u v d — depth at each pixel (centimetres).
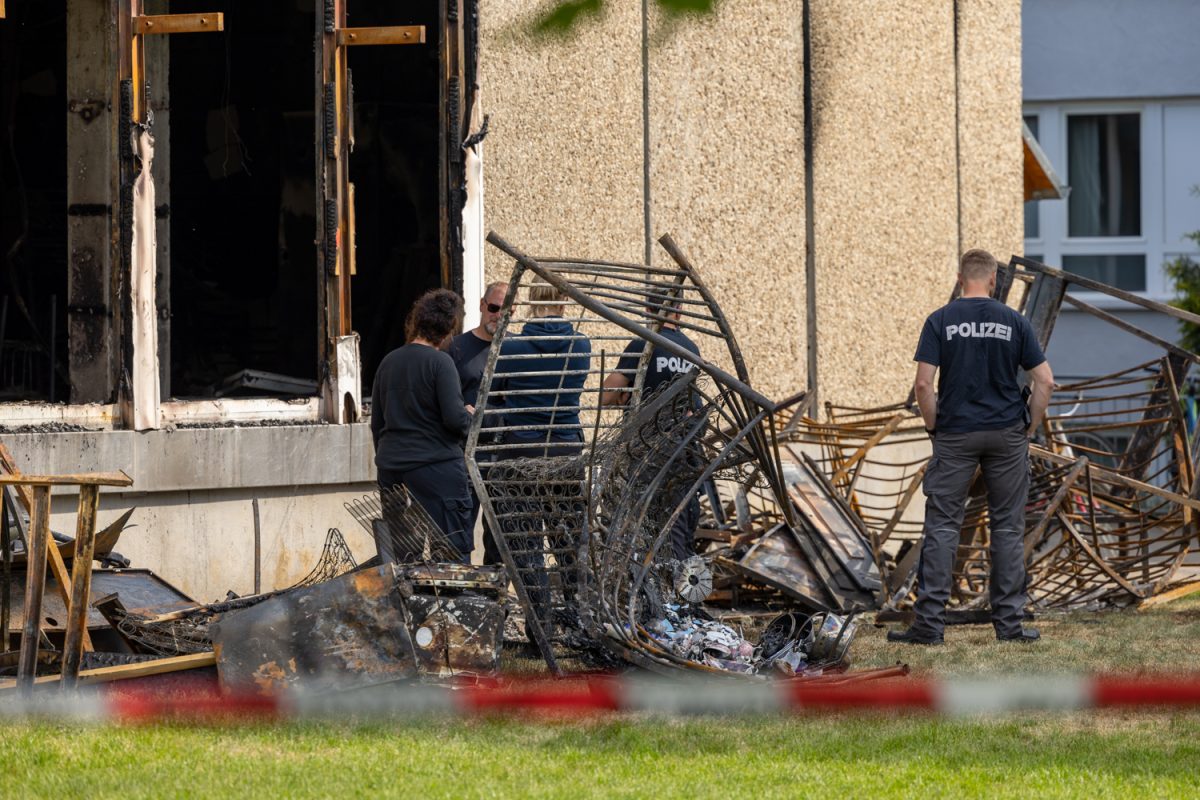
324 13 3422
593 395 3959
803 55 4588
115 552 3091
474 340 3117
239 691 2269
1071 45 7781
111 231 3191
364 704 2298
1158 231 7769
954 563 3388
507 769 1920
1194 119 7744
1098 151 7831
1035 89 7812
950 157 5200
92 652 2381
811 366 4656
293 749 2036
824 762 1995
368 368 4606
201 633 2552
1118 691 2498
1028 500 3688
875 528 4122
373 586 2339
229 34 4953
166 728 2148
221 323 4953
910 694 2456
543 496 2612
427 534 2673
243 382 4403
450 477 2830
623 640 2489
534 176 3919
